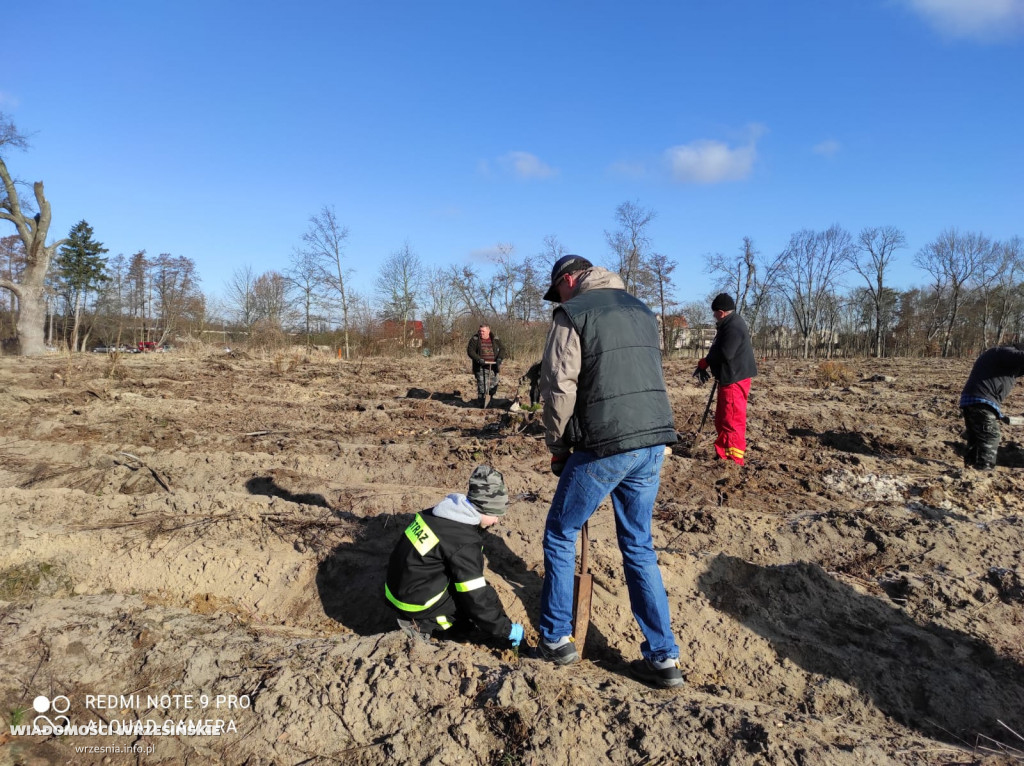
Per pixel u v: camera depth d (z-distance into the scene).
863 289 51.16
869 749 2.85
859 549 5.05
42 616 3.83
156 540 4.68
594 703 3.10
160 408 11.46
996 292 49.62
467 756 2.85
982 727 3.43
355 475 7.45
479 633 3.96
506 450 8.20
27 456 7.79
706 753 2.79
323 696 3.15
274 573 4.48
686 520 5.44
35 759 2.92
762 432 9.38
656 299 40.12
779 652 3.85
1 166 29.20
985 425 6.90
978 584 4.36
